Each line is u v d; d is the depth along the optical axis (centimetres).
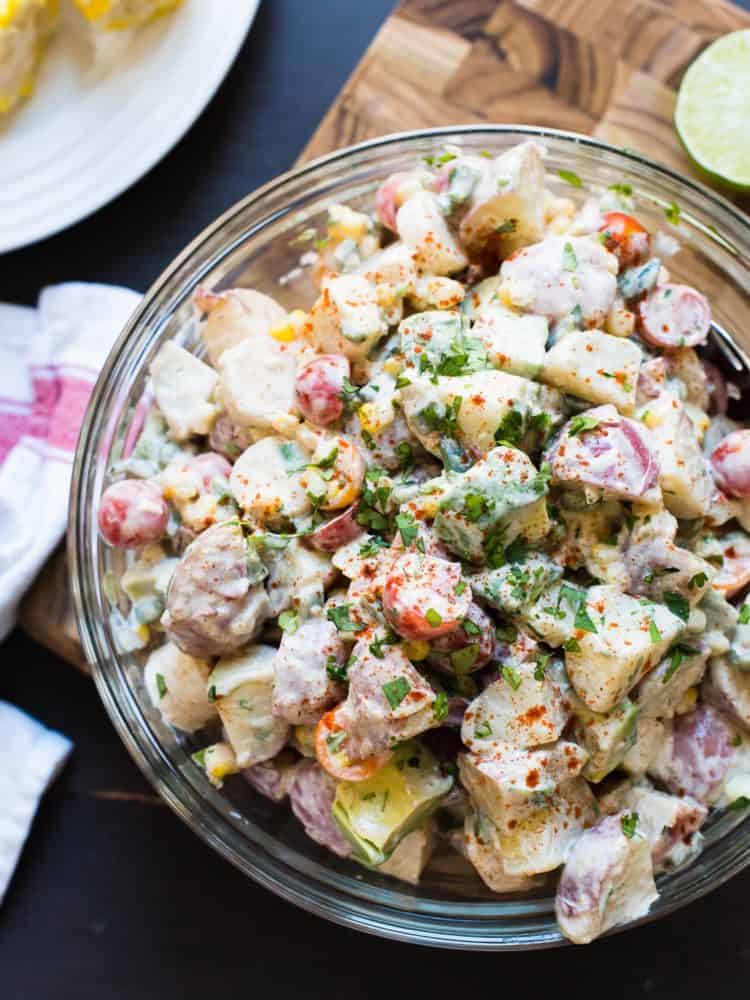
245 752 35
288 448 35
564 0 45
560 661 33
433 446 33
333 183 40
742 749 35
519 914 37
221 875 46
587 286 35
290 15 49
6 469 46
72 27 47
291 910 46
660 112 45
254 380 36
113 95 47
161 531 36
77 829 47
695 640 34
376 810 33
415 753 33
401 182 38
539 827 33
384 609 31
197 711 37
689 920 44
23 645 48
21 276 49
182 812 38
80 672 47
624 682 32
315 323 35
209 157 49
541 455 34
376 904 38
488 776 32
